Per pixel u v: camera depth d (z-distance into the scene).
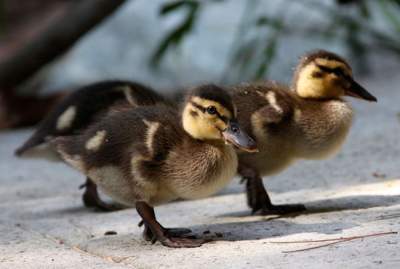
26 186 15.65
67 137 11.46
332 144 11.70
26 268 9.56
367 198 11.70
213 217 11.57
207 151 10.02
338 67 11.88
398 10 25.19
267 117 11.31
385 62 25.23
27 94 23.58
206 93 10.06
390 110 19.41
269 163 11.62
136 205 10.36
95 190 13.09
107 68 24.09
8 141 21.25
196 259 9.35
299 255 9.06
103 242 10.58
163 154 10.07
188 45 24.20
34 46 22.75
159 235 10.16
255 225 10.80
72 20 22.45
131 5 25.09
